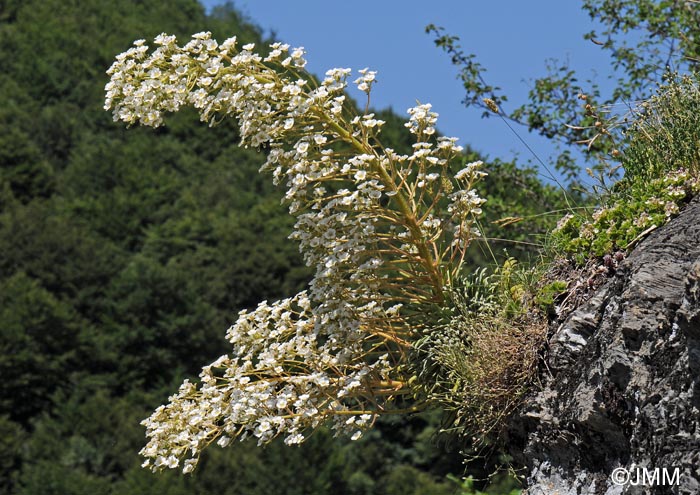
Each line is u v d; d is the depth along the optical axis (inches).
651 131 173.5
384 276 170.9
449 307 171.8
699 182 153.1
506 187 328.2
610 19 321.4
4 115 2036.2
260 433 161.6
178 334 1401.3
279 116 164.6
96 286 1469.0
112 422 1253.1
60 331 1339.8
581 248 161.5
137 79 167.6
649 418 132.5
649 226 153.2
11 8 2600.9
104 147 1910.7
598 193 175.9
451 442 172.9
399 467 1134.4
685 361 128.6
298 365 174.7
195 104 165.0
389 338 171.8
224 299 1525.6
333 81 162.2
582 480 147.2
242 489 1109.1
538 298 159.3
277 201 1790.1
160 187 1839.3
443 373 170.9
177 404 171.5
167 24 2773.1
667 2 298.2
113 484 1149.1
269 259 1574.8
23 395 1282.0
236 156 2105.1
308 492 1098.7
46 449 1188.5
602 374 142.7
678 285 136.2
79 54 2421.3
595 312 149.9
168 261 1608.0
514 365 158.6
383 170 163.8
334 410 168.1
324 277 163.0
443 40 335.6
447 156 167.6
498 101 335.3
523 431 161.0
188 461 165.8
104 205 1713.8
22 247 1494.8
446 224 169.5
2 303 1348.4
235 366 174.4
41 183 1790.1
